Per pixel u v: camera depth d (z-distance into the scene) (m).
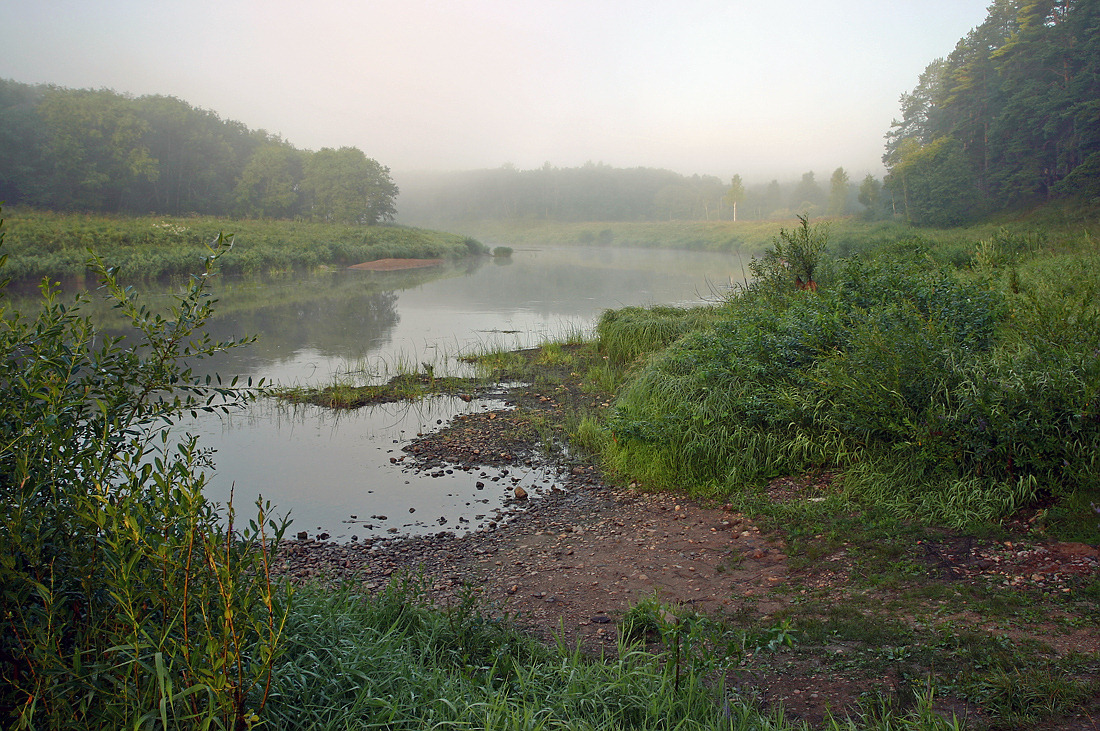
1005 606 3.75
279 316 19.48
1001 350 6.21
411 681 2.97
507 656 3.53
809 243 11.80
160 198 69.25
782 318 8.62
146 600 2.39
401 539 5.90
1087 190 38.25
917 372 5.93
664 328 12.95
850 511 5.50
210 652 2.11
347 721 2.59
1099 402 4.86
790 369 7.38
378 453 8.18
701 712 2.95
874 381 5.95
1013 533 4.63
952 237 34.72
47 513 2.38
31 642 2.17
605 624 4.23
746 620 4.02
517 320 18.91
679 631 3.39
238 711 2.20
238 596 2.32
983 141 58.47
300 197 84.38
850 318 7.41
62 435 2.48
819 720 2.91
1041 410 4.97
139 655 2.22
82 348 2.91
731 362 7.89
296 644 2.92
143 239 32.88
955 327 6.79
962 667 3.17
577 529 5.99
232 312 20.17
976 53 58.09
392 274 35.78
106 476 2.49
